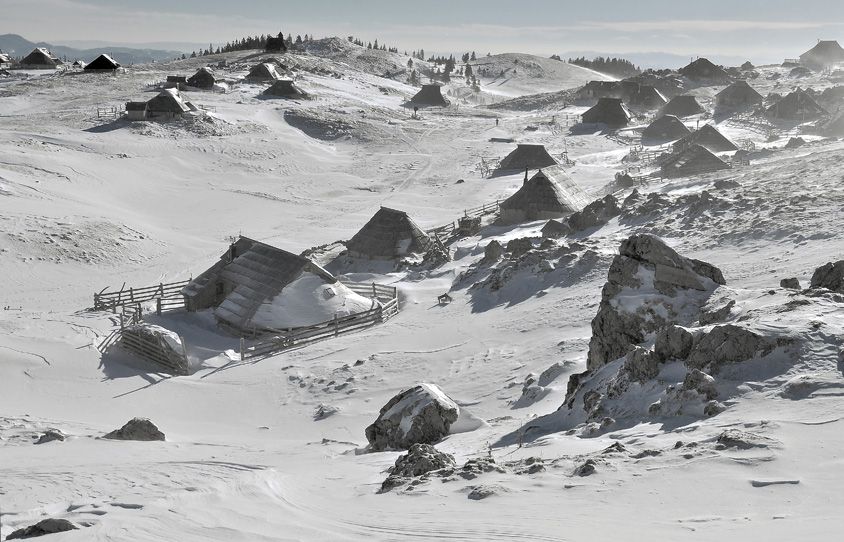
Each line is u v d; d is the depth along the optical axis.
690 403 14.90
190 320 44.31
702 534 8.54
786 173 53.12
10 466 18.02
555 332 32.19
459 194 87.56
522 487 11.59
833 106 134.38
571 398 20.14
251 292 42.94
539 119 143.88
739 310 18.66
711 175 63.03
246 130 115.00
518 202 64.94
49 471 16.91
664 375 16.97
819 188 44.16
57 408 30.97
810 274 29.59
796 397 13.48
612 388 17.83
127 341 38.28
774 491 9.70
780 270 31.48
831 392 13.22
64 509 12.90
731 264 34.59
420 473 14.44
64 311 47.53
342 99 151.75
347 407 28.83
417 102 167.75
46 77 152.25
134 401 31.97
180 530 10.58
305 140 116.12
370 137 121.56
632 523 9.23
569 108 160.12
